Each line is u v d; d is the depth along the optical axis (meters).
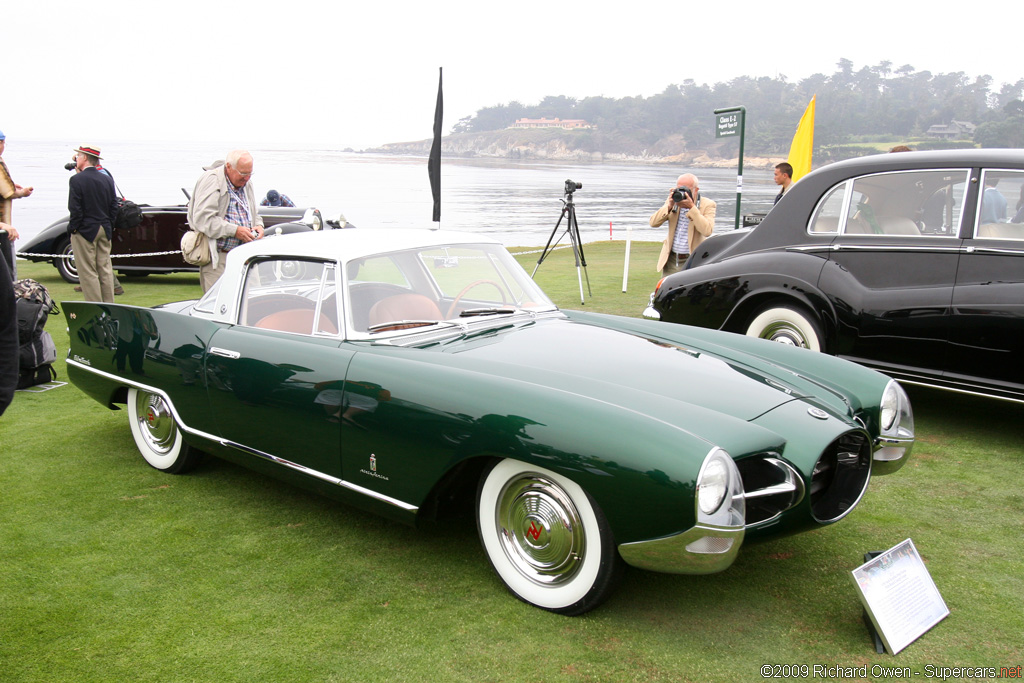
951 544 3.23
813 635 2.57
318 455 3.20
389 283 3.54
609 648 2.49
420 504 2.88
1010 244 4.27
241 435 3.52
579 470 2.44
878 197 4.82
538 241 36.38
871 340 4.75
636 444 2.38
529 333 3.50
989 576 2.95
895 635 2.49
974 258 4.39
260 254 3.66
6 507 3.65
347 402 3.03
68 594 2.86
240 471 4.16
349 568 3.05
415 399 2.83
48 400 5.47
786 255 5.14
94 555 3.17
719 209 73.94
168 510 3.62
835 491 2.95
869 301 4.73
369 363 3.05
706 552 2.32
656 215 8.41
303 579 2.96
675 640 2.54
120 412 5.20
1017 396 4.26
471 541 3.31
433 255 3.75
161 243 11.18
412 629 2.62
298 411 3.22
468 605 2.77
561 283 10.98
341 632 2.60
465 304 3.81
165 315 3.89
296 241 3.63
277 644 2.53
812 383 3.21
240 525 3.46
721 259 5.60
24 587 2.91
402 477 2.90
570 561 2.63
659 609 2.74
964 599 2.79
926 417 5.02
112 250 11.17
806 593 2.85
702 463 2.30
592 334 3.52
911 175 4.68
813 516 2.70
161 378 3.86
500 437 2.60
